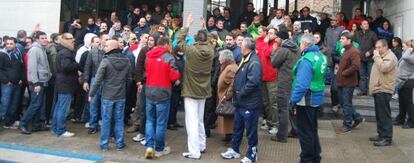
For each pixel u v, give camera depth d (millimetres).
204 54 7328
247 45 7027
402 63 9406
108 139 7863
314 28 13172
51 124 9312
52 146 8016
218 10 13109
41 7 13406
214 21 11539
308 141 6527
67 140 8422
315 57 6418
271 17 13875
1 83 9016
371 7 17312
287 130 8469
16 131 9070
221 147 8156
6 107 9047
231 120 7898
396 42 10984
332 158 7492
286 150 7914
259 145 8211
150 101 7312
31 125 9148
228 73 7719
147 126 7383
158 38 7672
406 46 9766
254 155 7129
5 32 13680
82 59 8859
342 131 9344
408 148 8070
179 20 12008
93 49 8789
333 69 10938
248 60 7012
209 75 7512
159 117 7395
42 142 8258
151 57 7328
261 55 8867
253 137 7078
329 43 11492
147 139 7355
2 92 9031
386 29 12562
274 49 8547
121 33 11125
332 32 11586
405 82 9398
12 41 9039
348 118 9305
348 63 9109
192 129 7434
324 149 8031
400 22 12602
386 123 8250
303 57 6430
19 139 8445
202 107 7625
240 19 13828
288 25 11484
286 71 8242
